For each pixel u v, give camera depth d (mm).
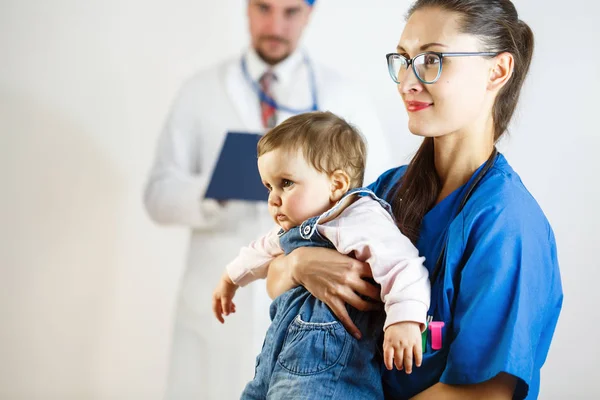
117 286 3324
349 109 3064
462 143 1170
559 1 2967
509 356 1002
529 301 1044
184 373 3018
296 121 1246
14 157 3408
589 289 2957
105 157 3336
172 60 3264
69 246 3365
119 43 3311
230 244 2996
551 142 2967
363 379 1126
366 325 1148
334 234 1175
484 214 1087
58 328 3373
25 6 3361
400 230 1199
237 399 2961
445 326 1087
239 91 3094
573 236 2965
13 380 3410
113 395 3346
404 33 1148
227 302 1382
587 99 2963
